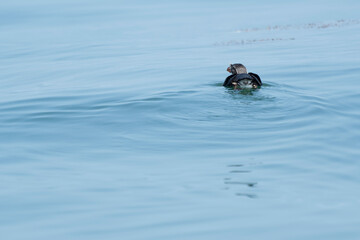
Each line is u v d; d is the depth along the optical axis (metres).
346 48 78.06
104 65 74.44
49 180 30.50
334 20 113.94
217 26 115.00
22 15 149.75
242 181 29.41
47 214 25.91
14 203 27.33
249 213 25.33
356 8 134.50
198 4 161.25
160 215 25.33
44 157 34.62
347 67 62.69
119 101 47.59
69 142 37.44
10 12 155.88
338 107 43.16
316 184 28.86
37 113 45.25
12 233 24.02
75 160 33.84
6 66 78.25
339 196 27.22
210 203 26.59
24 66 77.25
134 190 28.55
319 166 31.44
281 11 137.88
